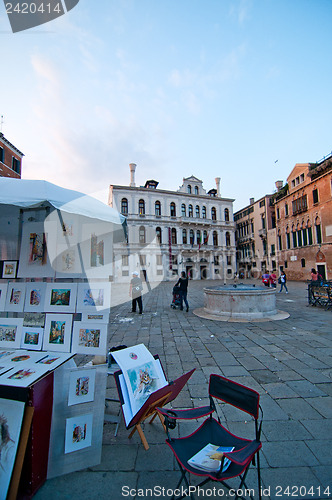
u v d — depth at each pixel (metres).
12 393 1.85
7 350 2.65
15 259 3.30
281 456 2.12
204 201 38.53
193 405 2.95
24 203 2.46
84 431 2.10
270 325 6.73
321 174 24.83
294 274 28.78
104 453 2.21
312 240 25.81
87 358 4.52
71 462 2.01
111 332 6.37
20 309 2.74
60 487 1.86
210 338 5.64
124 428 2.58
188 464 1.63
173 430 2.53
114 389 3.42
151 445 2.31
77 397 2.15
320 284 9.92
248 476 1.94
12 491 1.70
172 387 2.13
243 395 1.89
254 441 1.72
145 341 5.54
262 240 36.34
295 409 2.82
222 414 2.78
